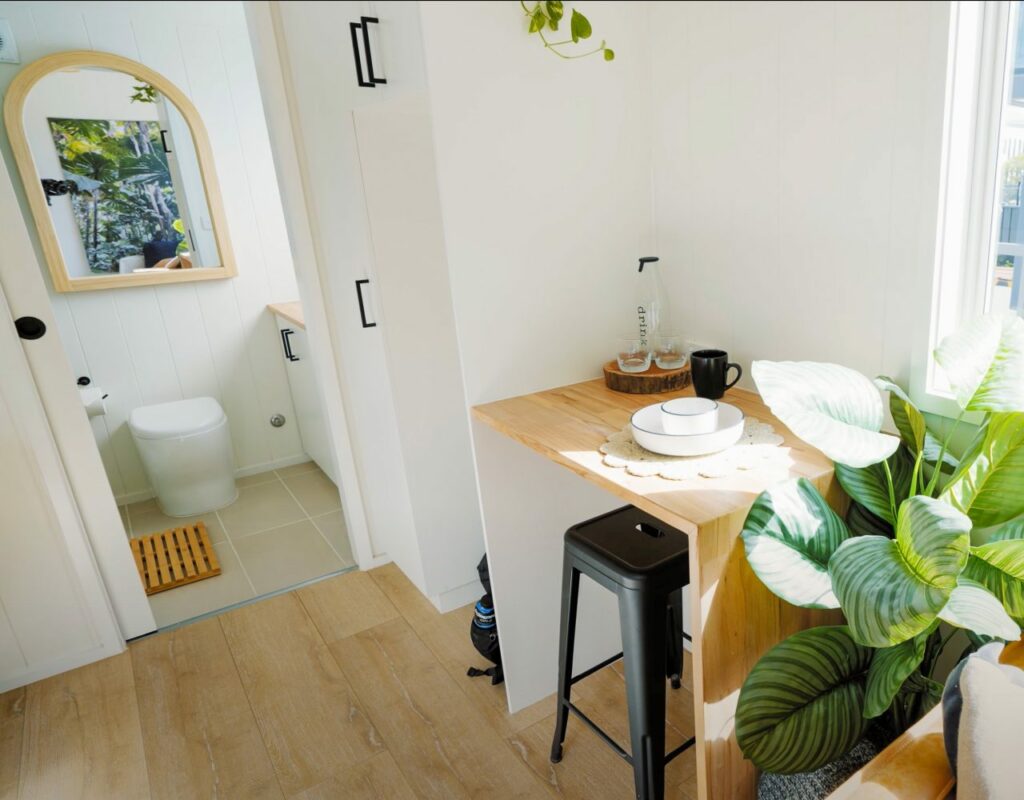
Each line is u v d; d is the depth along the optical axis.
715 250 1.51
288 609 2.34
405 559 2.34
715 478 1.09
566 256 1.57
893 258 1.16
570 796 1.49
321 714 1.81
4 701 1.97
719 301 1.54
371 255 1.84
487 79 1.39
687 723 1.67
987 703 0.79
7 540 1.96
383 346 1.92
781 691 1.02
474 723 1.73
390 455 2.16
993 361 0.98
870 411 1.01
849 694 1.05
